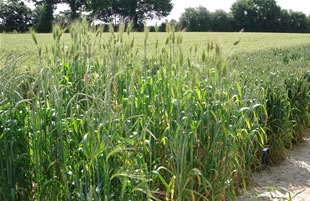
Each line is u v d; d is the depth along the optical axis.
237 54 11.27
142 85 4.16
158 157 4.01
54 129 3.11
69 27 5.18
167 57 4.76
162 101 4.18
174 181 3.54
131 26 5.06
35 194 3.32
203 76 4.60
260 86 6.47
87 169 2.96
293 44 22.86
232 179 4.64
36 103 3.21
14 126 3.14
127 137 3.19
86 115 2.95
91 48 5.50
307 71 8.62
